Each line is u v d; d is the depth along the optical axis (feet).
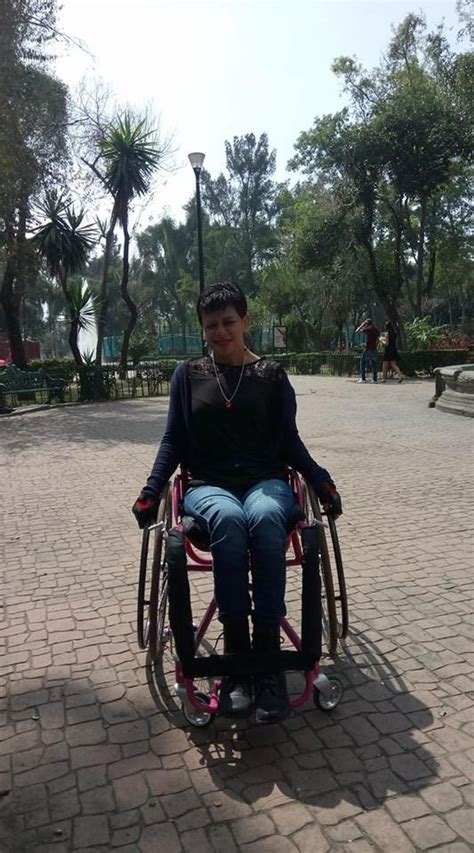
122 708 8.57
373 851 6.08
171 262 198.80
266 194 197.88
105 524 16.76
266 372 9.09
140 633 9.36
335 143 65.46
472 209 92.73
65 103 50.16
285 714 7.35
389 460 23.26
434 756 7.39
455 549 13.87
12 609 11.68
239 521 7.94
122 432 33.78
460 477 20.34
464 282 142.31
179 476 9.59
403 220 77.05
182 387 9.16
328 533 15.06
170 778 7.20
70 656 9.94
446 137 62.34
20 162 44.27
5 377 47.14
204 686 8.75
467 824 6.37
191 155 52.47
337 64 68.44
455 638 10.07
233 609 7.71
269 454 9.06
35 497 19.97
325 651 9.80
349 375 69.62
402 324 76.13
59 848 6.23
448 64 69.77
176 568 7.74
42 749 7.76
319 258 71.72
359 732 7.89
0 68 41.86
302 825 6.43
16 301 60.54
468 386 34.63
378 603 11.35
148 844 6.26
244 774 7.22
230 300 8.95
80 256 63.62
